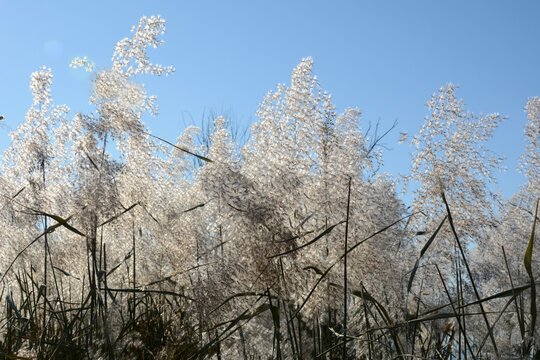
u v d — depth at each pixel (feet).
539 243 12.75
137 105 11.95
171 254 11.87
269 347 10.98
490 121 10.82
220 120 11.98
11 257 13.20
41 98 13.28
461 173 10.80
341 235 9.86
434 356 10.62
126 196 12.01
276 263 8.95
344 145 10.58
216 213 11.69
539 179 13.53
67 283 13.55
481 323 11.17
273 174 9.73
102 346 10.35
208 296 10.11
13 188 13.09
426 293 11.30
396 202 11.27
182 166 13.56
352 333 10.80
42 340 10.55
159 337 11.15
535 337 9.14
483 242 11.52
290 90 10.50
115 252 13.19
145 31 11.98
